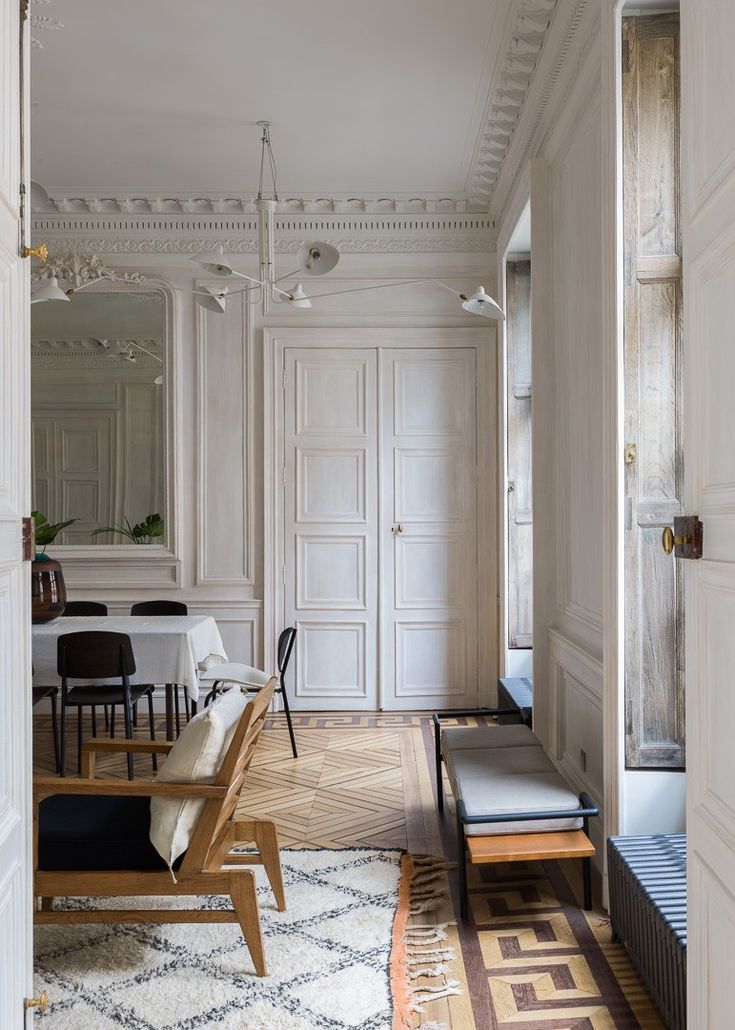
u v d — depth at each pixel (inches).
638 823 126.3
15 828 74.6
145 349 273.7
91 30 175.0
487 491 274.2
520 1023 100.3
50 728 255.0
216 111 210.4
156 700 276.8
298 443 275.0
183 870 111.3
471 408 274.8
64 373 273.6
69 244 272.7
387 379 275.0
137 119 214.5
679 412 125.3
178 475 273.0
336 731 247.9
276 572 273.9
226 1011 102.7
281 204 266.4
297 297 215.3
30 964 79.0
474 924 126.1
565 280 176.4
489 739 164.1
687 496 75.4
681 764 125.3
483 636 274.8
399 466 275.7
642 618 125.9
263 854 130.3
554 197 186.9
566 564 178.9
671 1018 92.8
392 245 274.7
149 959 115.6
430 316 275.6
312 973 111.2
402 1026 99.4
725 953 65.9
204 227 273.4
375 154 235.1
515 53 180.4
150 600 273.7
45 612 204.7
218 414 274.2
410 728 251.3
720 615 67.4
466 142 227.8
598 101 146.5
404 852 154.0
